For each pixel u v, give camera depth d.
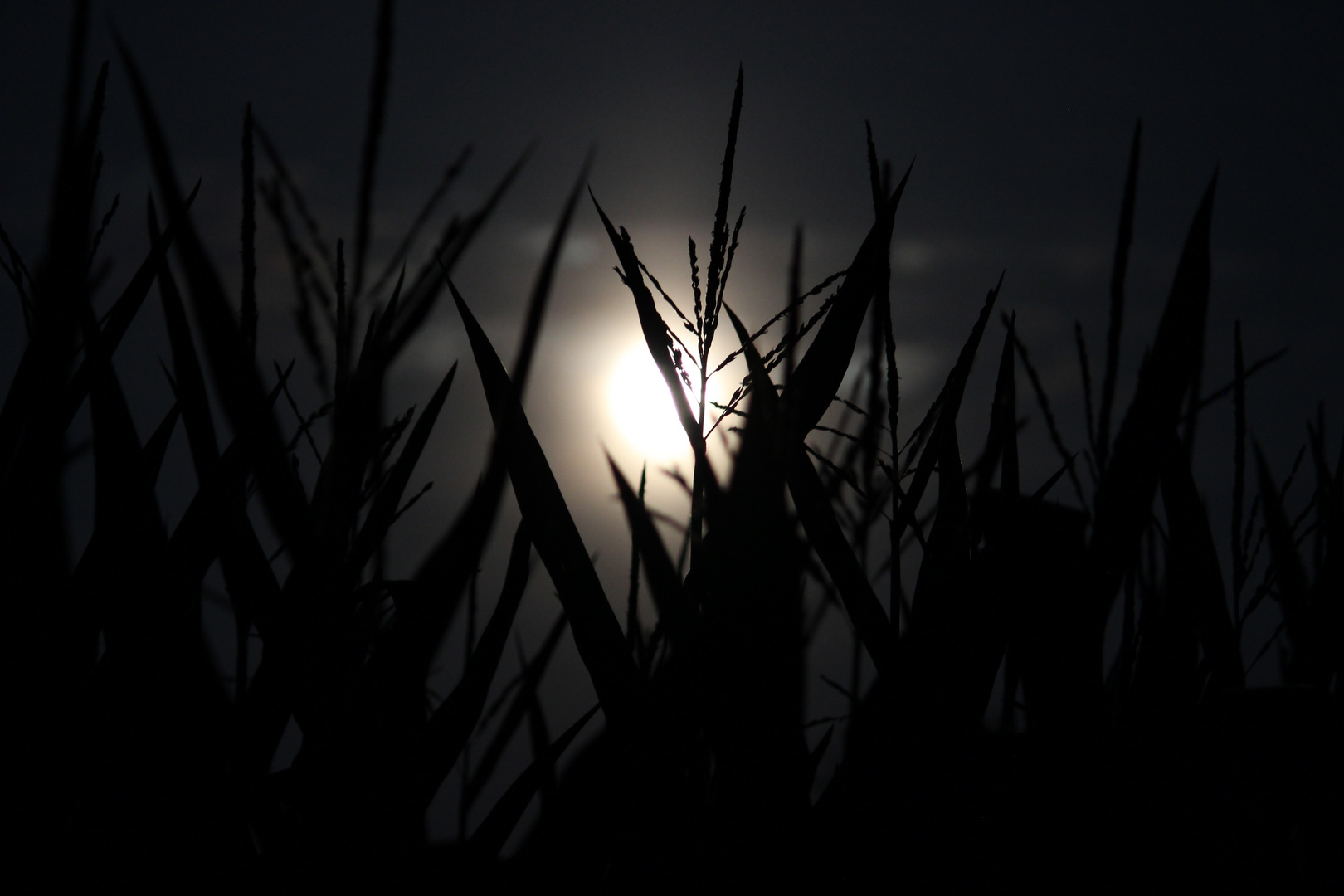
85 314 3.40
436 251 3.19
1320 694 3.43
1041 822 3.41
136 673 3.38
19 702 3.38
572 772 3.42
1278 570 3.63
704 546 3.39
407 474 3.51
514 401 3.18
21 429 3.47
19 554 3.39
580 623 3.43
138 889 3.37
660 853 3.40
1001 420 3.37
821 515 3.53
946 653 3.44
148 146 3.33
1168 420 3.47
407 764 3.37
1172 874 3.38
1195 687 3.62
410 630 3.34
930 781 3.43
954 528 3.54
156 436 3.61
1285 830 3.38
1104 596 3.45
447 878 3.40
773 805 3.38
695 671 3.37
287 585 3.37
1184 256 3.51
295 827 3.42
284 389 3.34
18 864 3.36
